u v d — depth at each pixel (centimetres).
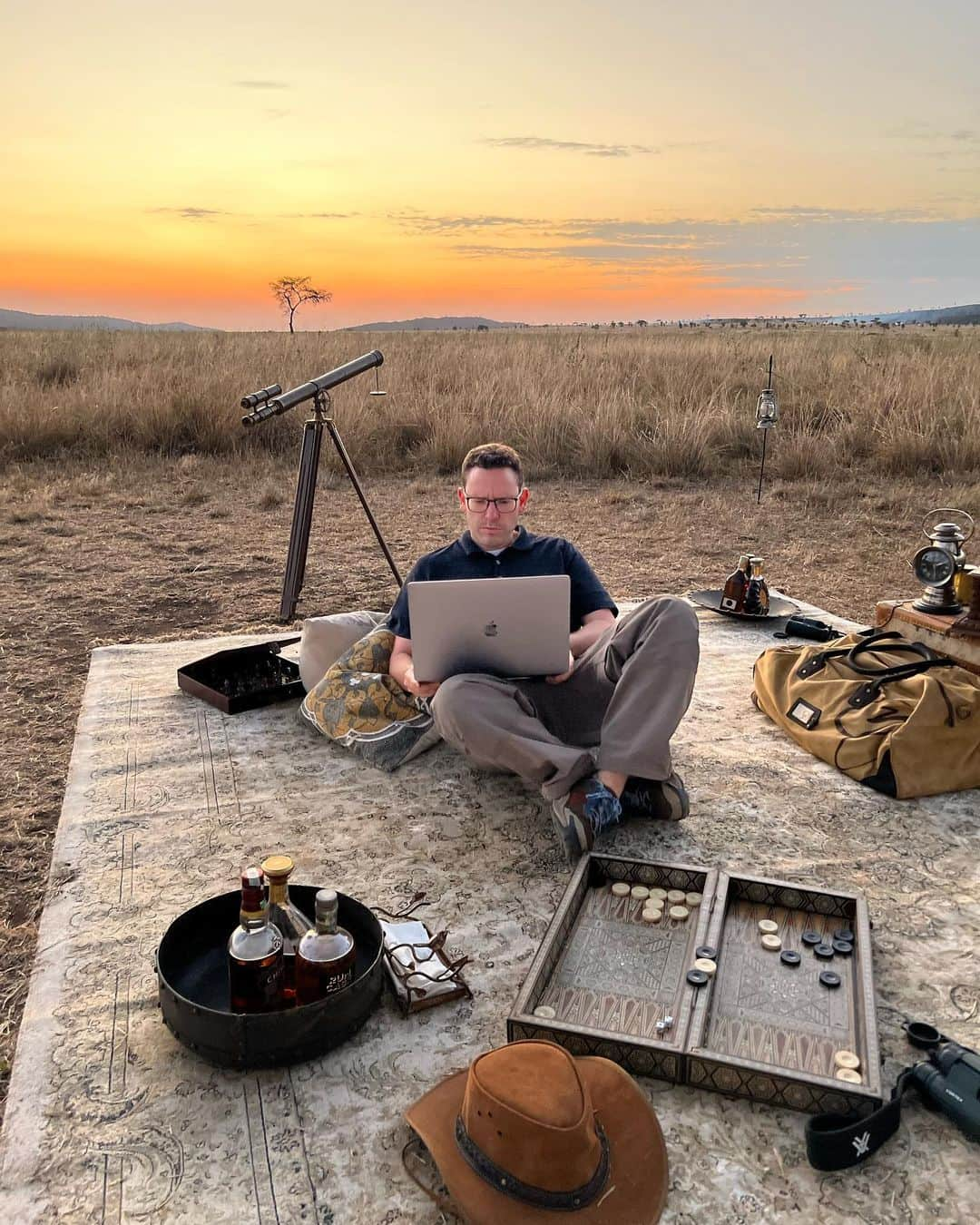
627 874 269
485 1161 169
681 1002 216
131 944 254
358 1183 183
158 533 796
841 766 349
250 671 450
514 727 299
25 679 479
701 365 1606
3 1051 235
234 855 296
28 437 1089
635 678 299
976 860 294
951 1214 176
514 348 1947
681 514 856
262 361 1528
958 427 1053
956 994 234
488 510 344
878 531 793
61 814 322
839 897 251
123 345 1916
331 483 991
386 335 3581
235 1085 206
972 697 340
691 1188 181
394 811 323
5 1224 175
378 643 384
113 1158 189
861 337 3052
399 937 245
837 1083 189
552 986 228
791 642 491
